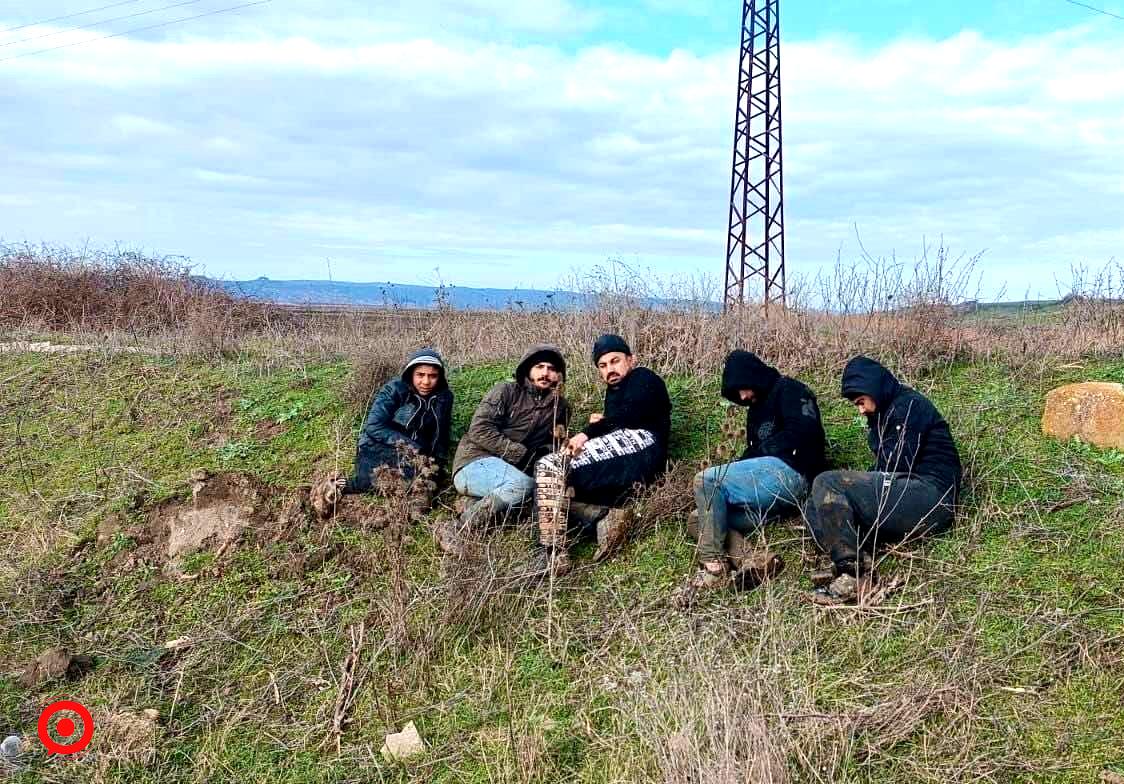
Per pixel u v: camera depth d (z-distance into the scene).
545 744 3.49
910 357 6.49
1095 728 3.20
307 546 5.14
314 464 6.00
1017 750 3.16
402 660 4.20
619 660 4.01
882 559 4.30
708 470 4.52
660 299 7.97
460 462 5.40
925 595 4.05
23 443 6.77
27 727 4.01
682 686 3.41
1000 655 3.62
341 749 3.73
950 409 5.68
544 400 5.50
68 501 5.87
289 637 4.50
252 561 5.09
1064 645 3.62
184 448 6.44
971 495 4.68
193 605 4.80
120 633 4.64
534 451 5.50
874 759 3.19
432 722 3.80
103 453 6.50
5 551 5.43
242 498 5.58
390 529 5.02
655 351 7.14
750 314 7.50
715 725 3.13
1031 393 5.82
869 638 3.86
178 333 9.49
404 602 4.48
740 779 2.91
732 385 4.83
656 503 4.95
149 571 5.11
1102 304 7.49
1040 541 4.29
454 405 6.70
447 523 5.05
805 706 3.35
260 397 7.14
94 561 5.24
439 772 3.53
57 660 4.35
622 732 3.50
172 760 3.79
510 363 7.61
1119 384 5.12
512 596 4.46
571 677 3.96
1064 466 4.84
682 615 4.20
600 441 5.03
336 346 8.66
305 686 4.16
